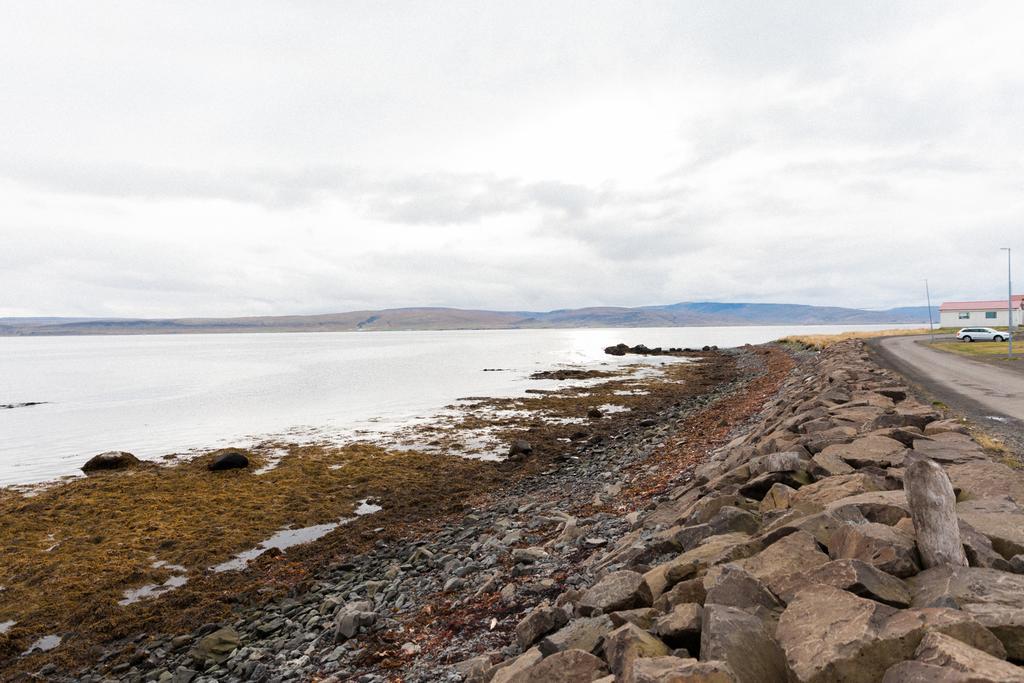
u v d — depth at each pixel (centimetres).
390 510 1966
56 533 1792
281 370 9025
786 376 4503
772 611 488
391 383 6456
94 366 10944
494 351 14000
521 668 576
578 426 3397
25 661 1120
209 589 1404
